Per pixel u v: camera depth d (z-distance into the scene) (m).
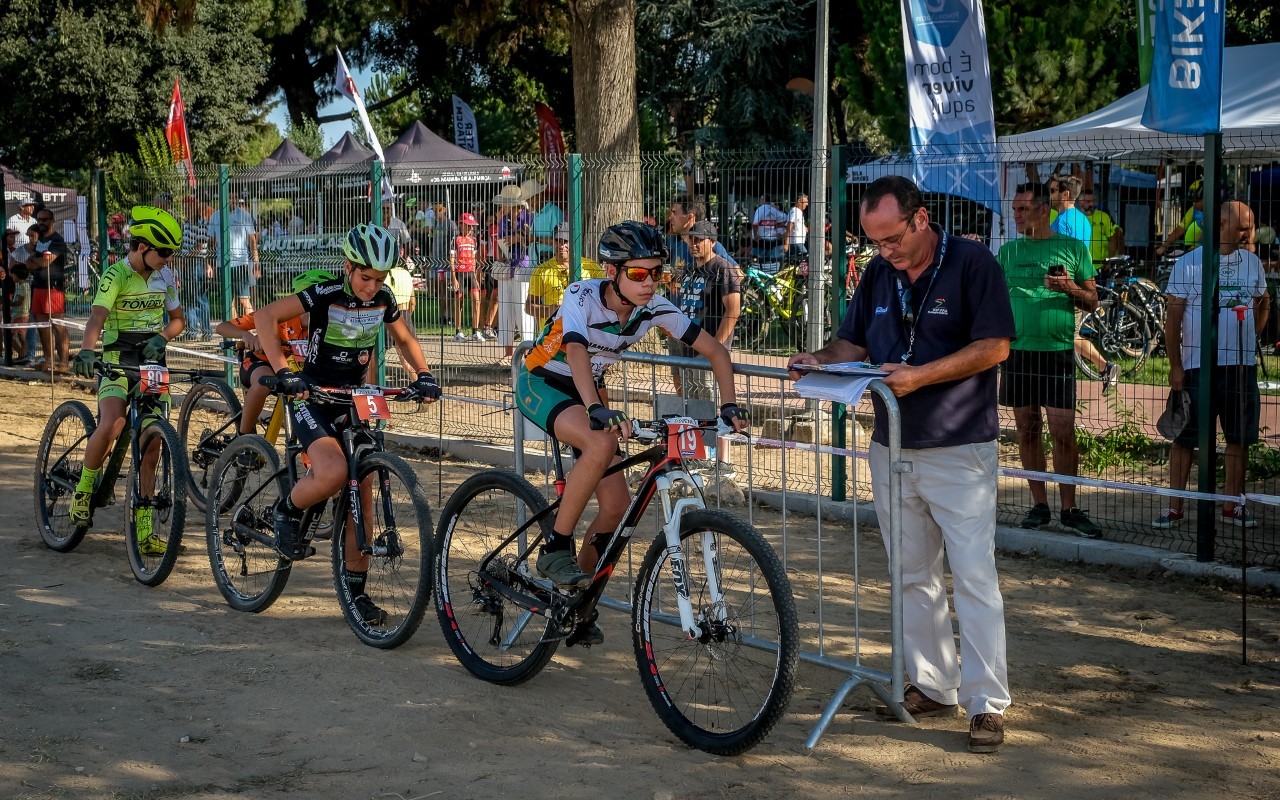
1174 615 5.71
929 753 4.12
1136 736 4.26
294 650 5.13
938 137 8.32
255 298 11.95
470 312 10.32
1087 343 9.03
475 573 5.00
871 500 7.71
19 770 3.89
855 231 8.41
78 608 5.70
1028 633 5.46
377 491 5.25
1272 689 4.73
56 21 27.80
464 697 4.61
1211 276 6.15
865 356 4.58
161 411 6.50
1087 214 7.32
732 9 25.48
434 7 30.58
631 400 7.45
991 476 4.25
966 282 4.14
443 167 10.88
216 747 4.11
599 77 11.94
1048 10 19.23
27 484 8.53
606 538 4.62
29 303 14.16
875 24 20.56
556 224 9.46
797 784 3.88
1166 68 6.16
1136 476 8.62
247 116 32.28
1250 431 6.96
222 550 5.84
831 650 5.17
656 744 4.20
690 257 8.39
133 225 6.46
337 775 3.90
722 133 26.52
